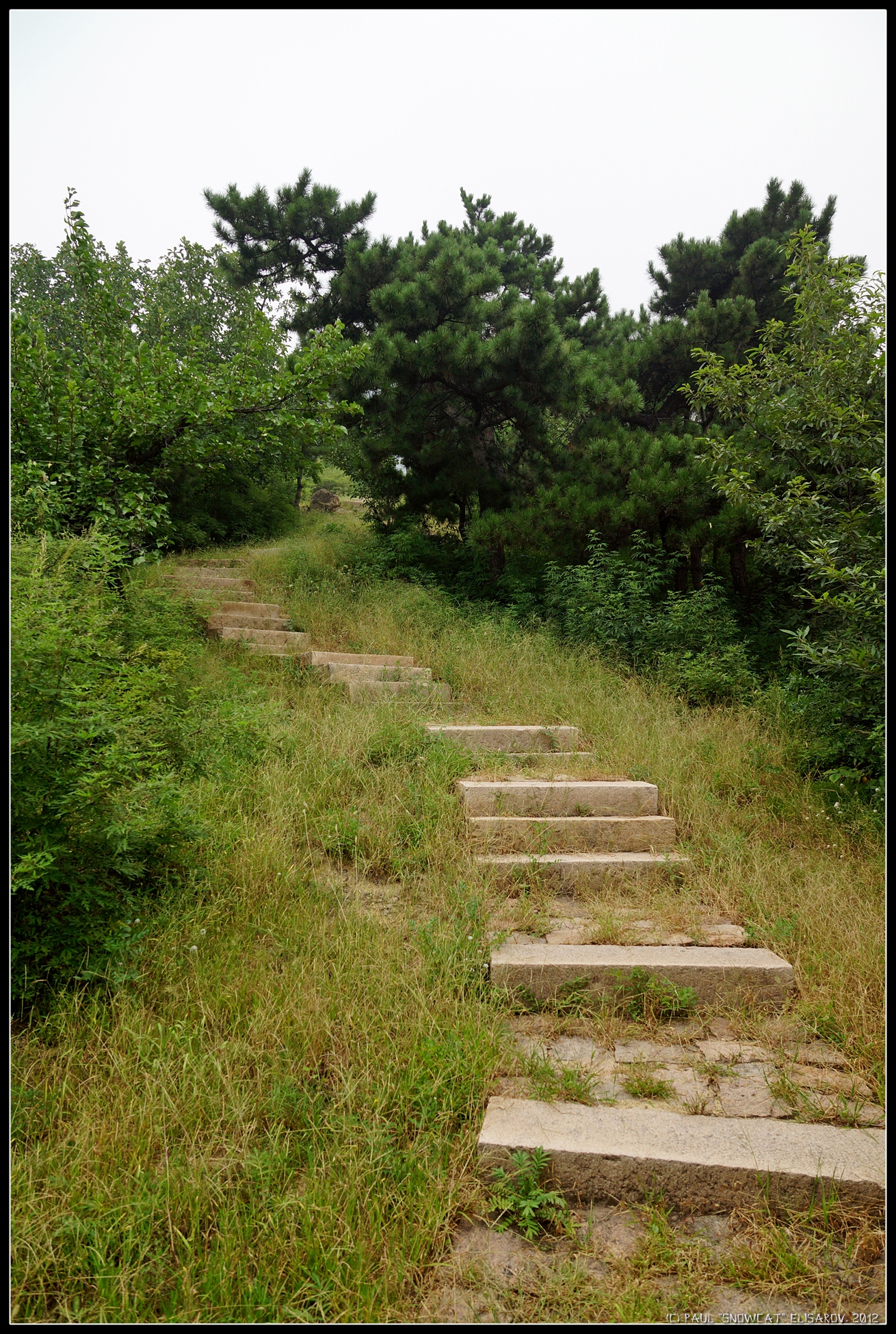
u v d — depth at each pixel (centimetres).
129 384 711
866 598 465
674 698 687
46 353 660
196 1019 263
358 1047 254
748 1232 203
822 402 526
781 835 450
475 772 500
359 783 468
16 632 276
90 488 652
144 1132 216
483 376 1035
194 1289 173
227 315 1641
